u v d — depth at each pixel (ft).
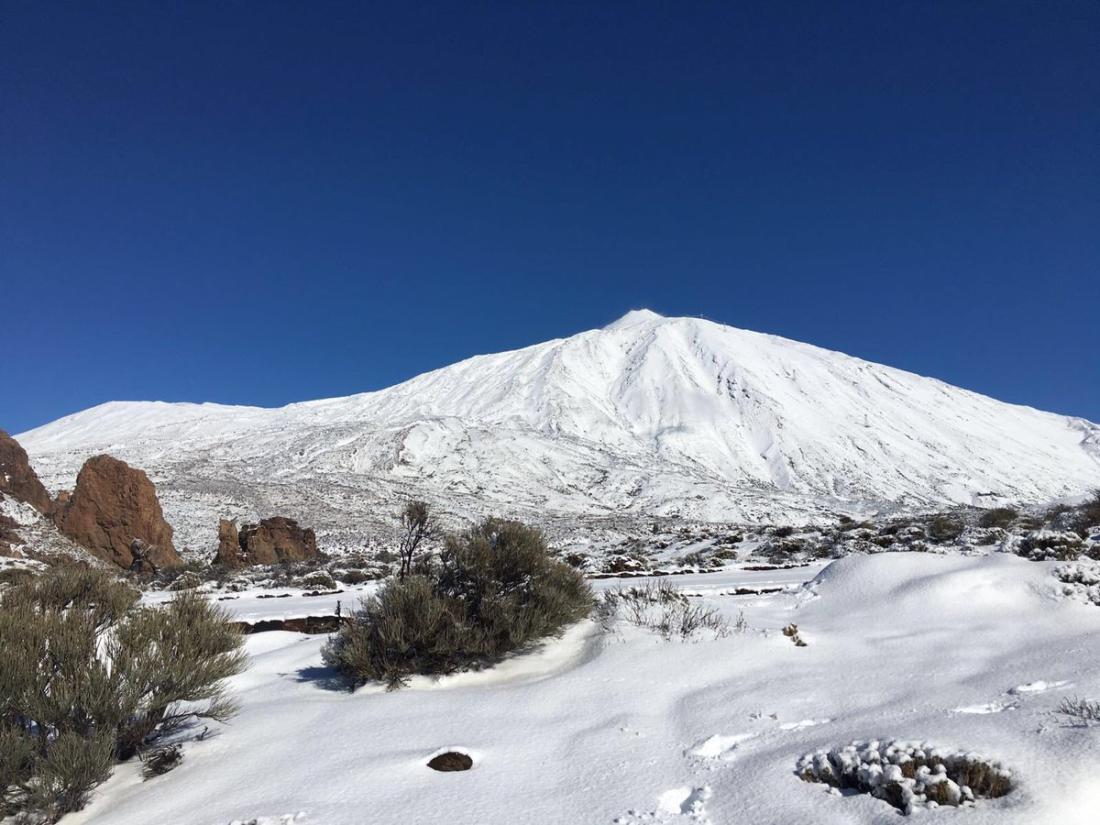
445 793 16.97
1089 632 27.14
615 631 30.58
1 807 17.30
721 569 79.77
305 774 18.62
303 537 131.44
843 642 29.25
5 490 114.21
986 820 13.48
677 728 20.84
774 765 17.26
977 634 28.45
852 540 94.07
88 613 24.79
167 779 19.34
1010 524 90.12
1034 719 17.90
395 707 23.84
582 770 18.10
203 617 24.82
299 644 36.01
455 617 28.14
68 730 18.63
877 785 15.35
